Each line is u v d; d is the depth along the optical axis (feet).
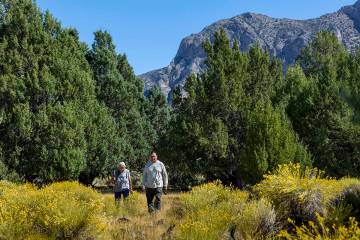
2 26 100.42
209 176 113.91
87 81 106.63
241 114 107.24
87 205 25.04
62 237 22.79
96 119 110.22
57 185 47.65
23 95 95.14
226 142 101.50
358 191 24.64
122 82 129.90
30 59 98.78
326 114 98.02
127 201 40.93
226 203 28.73
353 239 15.39
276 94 116.57
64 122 96.22
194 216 25.27
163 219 31.09
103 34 131.95
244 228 22.08
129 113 132.77
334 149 99.60
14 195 30.01
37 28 101.81
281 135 81.71
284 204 24.52
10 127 92.63
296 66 134.31
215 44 113.70
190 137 104.83
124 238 24.08
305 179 25.07
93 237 23.30
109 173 117.39
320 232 19.31
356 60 127.65
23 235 20.85
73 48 114.52
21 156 93.66
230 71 109.40
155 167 40.01
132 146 132.57
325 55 157.79
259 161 79.10
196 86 110.93
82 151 98.32
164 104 168.76
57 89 100.07
